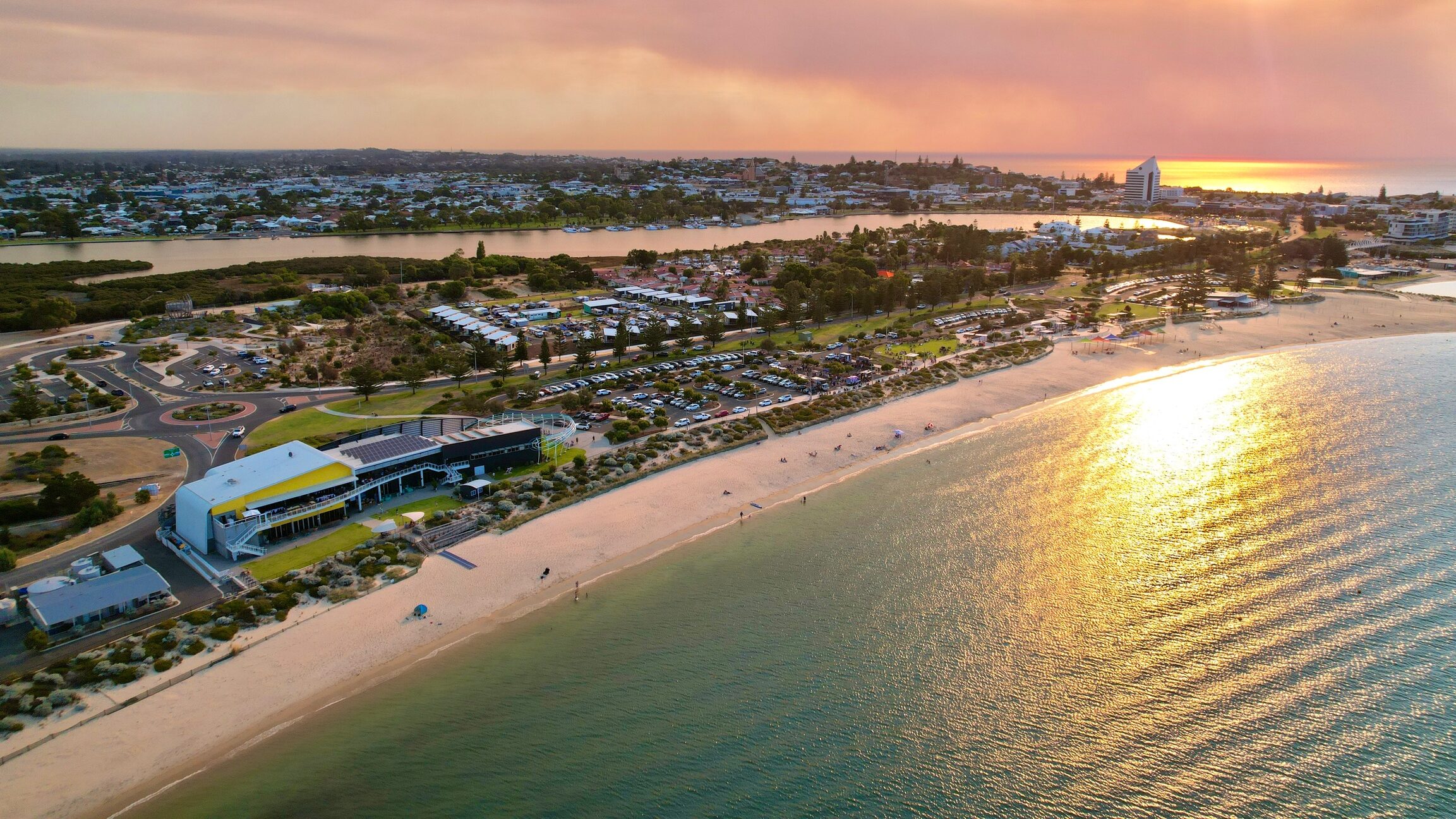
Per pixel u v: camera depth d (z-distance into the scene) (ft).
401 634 334.65
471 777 262.26
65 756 266.77
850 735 276.62
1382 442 537.65
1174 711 283.59
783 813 246.88
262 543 399.65
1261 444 538.47
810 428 582.35
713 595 362.33
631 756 269.85
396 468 459.32
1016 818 242.78
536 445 504.84
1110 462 512.22
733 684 302.66
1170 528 419.33
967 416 611.06
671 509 450.30
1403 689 291.99
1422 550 390.01
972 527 424.05
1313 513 432.25
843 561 391.45
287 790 256.32
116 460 495.00
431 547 402.31
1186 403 635.25
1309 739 269.85
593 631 337.11
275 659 316.60
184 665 309.22
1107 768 260.21
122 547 385.09
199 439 533.96
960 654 316.81
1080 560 387.14
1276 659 309.42
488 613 350.64
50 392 631.56
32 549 390.01
